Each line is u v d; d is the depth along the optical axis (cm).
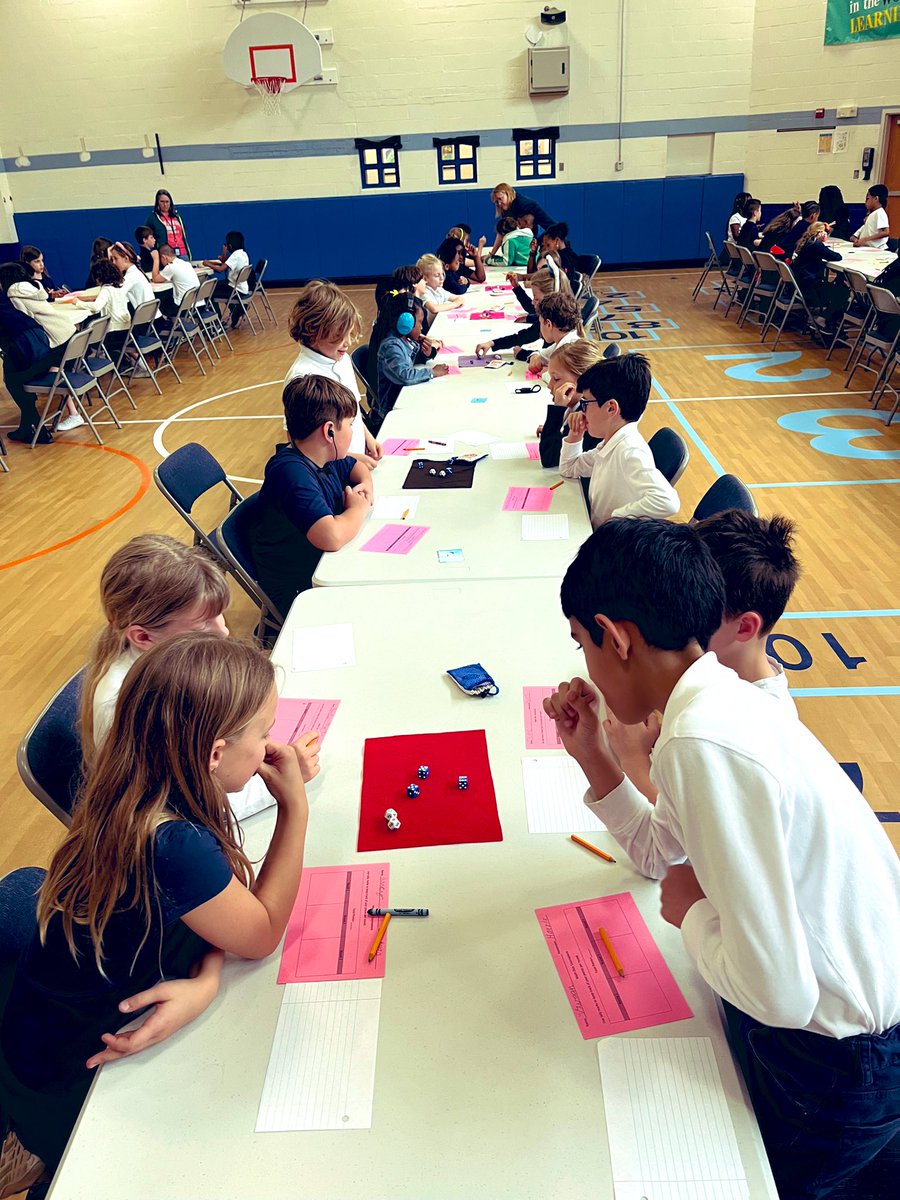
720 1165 97
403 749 167
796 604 364
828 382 679
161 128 1179
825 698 304
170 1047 113
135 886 112
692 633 100
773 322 880
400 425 378
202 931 117
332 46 1134
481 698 181
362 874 139
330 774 162
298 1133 102
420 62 1139
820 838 93
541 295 508
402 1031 114
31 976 121
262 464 566
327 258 1249
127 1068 111
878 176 1137
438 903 133
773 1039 109
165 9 1116
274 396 729
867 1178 126
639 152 1180
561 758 163
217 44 1132
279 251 1248
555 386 312
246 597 399
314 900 135
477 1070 108
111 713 157
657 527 103
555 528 264
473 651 199
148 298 793
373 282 1261
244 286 980
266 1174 98
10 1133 132
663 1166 97
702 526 148
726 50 1123
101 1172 100
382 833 147
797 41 1105
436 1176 97
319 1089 107
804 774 92
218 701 115
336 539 255
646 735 154
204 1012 118
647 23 1112
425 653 199
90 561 443
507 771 160
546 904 132
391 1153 100
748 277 930
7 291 612
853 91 1111
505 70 1141
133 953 115
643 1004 116
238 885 121
